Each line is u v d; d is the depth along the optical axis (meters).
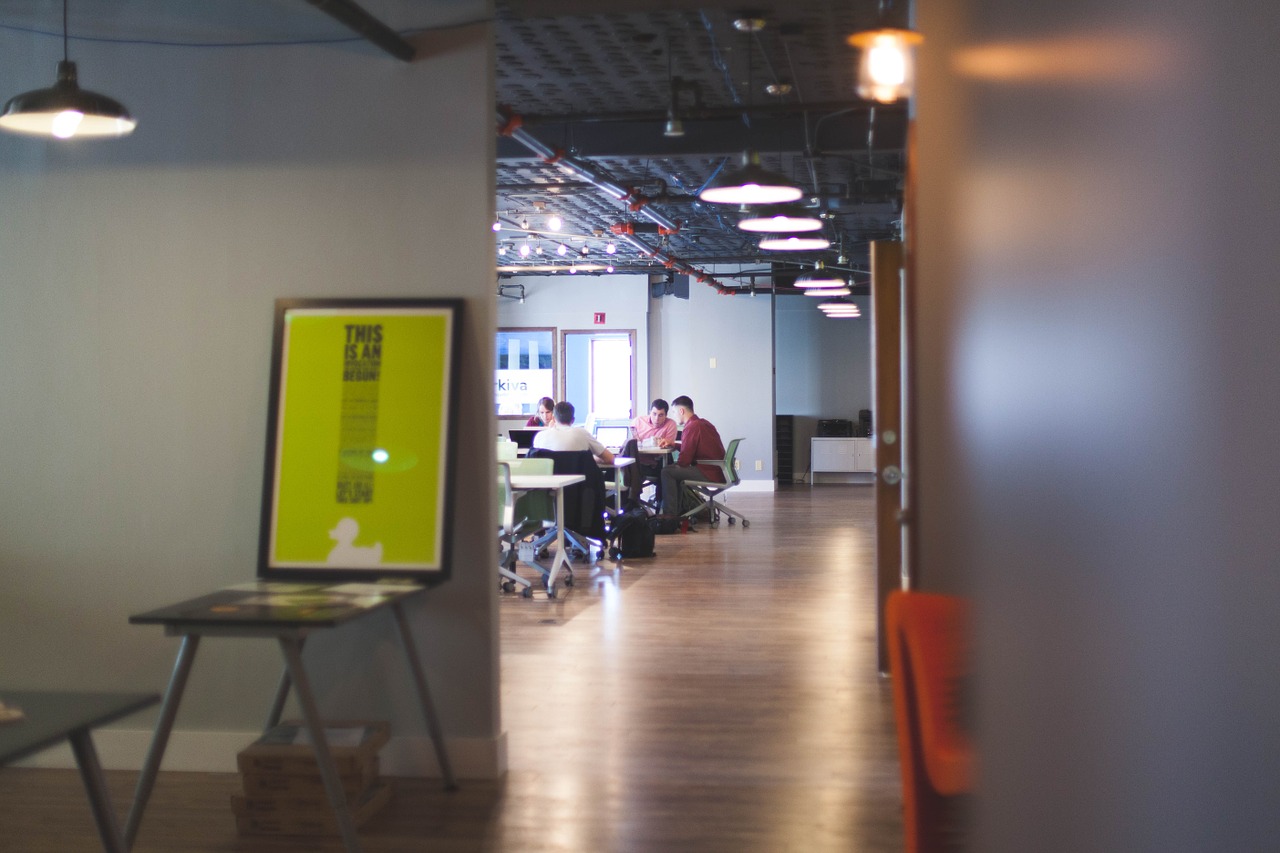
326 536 4.04
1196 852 0.39
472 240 4.11
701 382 17.80
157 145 4.25
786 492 18.00
